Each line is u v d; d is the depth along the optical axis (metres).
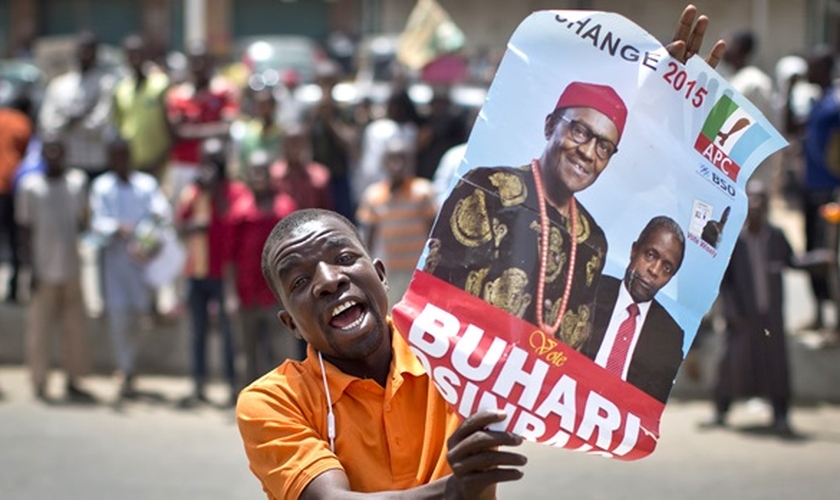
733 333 9.05
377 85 17.25
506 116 2.63
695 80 2.68
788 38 20.86
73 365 10.38
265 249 2.88
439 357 2.58
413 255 9.41
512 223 2.62
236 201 9.73
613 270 2.64
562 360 2.61
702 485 7.62
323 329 2.79
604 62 2.66
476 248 2.60
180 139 11.20
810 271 9.08
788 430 8.98
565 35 2.65
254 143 11.05
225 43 24.47
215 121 11.32
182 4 28.27
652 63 2.67
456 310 2.59
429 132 11.28
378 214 9.48
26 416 9.62
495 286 2.60
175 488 7.52
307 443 2.79
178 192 11.19
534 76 2.64
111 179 10.32
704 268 2.69
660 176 2.66
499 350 2.59
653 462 8.23
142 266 10.29
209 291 9.90
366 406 2.84
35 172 11.01
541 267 2.61
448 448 2.53
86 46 11.66
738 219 2.71
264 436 2.83
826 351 10.02
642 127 2.66
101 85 11.66
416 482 2.82
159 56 13.45
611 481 7.72
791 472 7.93
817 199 9.95
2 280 13.12
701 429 9.14
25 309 11.66
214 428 9.21
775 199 14.02
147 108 11.20
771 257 9.03
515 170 2.63
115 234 10.21
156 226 10.30
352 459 2.82
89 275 13.16
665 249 2.66
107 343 11.38
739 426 9.23
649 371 2.65
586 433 2.61
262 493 7.42
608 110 2.65
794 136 10.62
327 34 27.27
